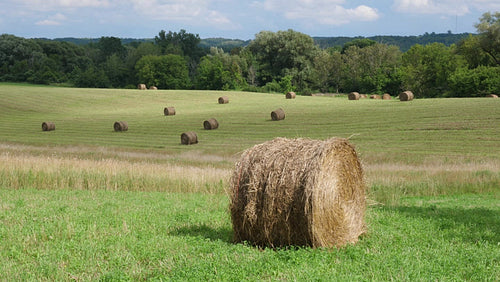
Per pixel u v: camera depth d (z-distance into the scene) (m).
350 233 8.90
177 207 12.66
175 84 114.75
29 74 114.56
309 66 113.94
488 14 79.69
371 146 29.97
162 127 44.62
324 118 43.06
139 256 7.54
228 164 26.02
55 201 13.37
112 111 60.84
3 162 19.08
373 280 6.16
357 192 9.20
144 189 17.47
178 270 6.62
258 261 7.17
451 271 6.73
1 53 118.62
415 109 42.78
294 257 7.29
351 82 112.62
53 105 66.88
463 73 78.00
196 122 46.28
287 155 8.33
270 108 53.88
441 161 24.80
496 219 11.42
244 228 8.57
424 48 98.44
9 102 68.00
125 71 121.94
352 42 151.38
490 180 18.50
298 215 8.06
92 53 140.25
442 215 11.99
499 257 7.62
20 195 14.77
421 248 8.09
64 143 37.41
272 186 8.20
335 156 8.47
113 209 12.02
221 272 6.47
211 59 119.81
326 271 6.63
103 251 7.77
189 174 18.59
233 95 75.31
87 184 17.86
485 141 28.78
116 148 34.66
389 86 107.31
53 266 6.92
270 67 119.06
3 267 6.84
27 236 8.61
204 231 9.67
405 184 17.81
